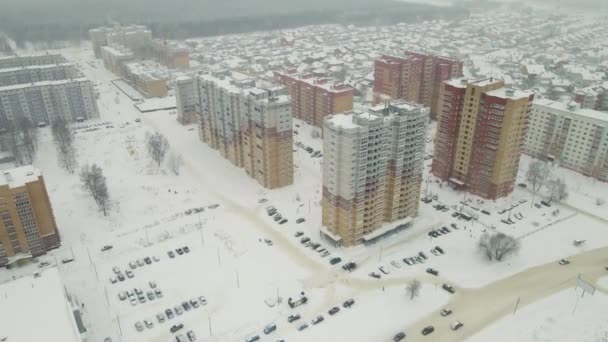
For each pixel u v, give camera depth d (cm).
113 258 16375
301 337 13100
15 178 15725
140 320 13688
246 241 17312
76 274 15562
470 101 19050
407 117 15988
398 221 17888
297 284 15112
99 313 13938
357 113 15825
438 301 14412
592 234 17725
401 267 15925
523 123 18650
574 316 13762
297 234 17662
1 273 15525
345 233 16600
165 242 17275
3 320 11431
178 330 13362
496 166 19150
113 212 19138
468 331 13300
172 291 14825
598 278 15388
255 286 15025
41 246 16388
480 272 15700
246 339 13000
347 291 14838
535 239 17412
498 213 19062
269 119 19362
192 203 19950
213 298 14550
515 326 13450
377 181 16275
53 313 11656
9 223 15450
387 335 13162
